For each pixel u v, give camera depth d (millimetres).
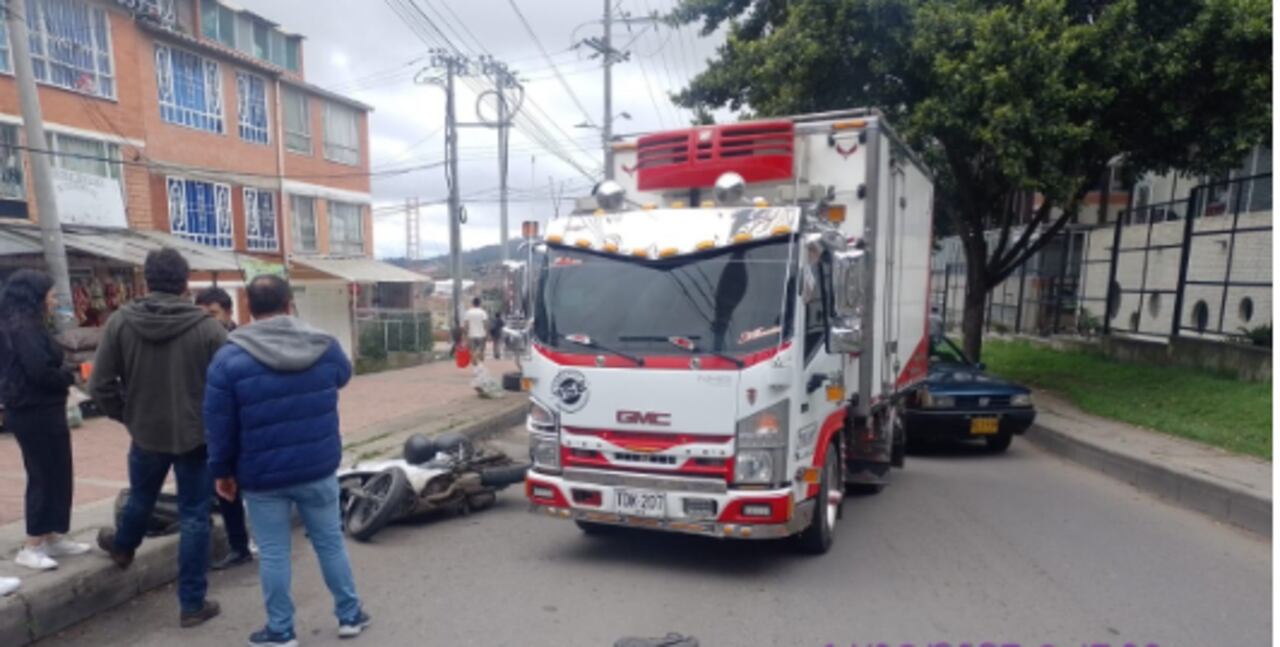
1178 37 10844
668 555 5578
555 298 5363
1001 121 10688
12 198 14227
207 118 19266
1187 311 15664
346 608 4164
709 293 5023
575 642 4164
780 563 5434
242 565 5234
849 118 6035
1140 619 4551
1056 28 11023
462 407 11820
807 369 5039
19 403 4191
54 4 15219
